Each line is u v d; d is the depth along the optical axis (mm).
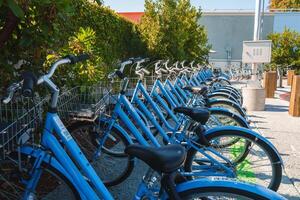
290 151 4477
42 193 2422
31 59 2988
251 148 3031
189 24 11656
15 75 2939
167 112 3889
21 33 2799
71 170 1997
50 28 2832
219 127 2994
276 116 6895
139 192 1999
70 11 2646
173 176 1800
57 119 1999
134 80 3889
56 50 3408
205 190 1813
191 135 2912
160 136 3549
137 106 3514
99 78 3641
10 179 2111
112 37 7609
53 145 1996
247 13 24469
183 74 5531
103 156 3248
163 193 1870
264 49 7844
